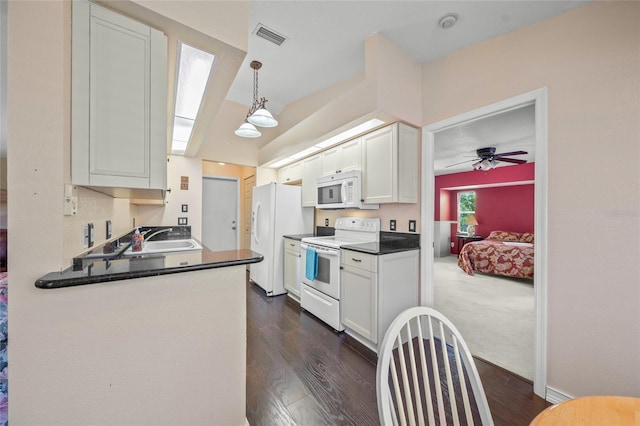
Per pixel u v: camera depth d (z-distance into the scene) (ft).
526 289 12.50
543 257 5.05
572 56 4.82
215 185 16.07
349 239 9.61
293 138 10.41
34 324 2.73
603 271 4.42
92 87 3.18
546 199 5.04
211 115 6.34
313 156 10.73
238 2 4.12
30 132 2.74
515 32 5.65
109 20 3.29
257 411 4.64
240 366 4.06
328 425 4.35
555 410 2.12
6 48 2.74
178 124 6.94
